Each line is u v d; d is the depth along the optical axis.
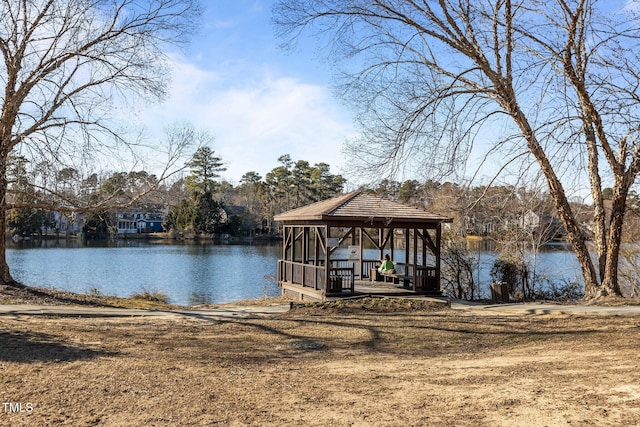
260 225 83.31
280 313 13.65
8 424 4.97
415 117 12.08
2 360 7.49
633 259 21.09
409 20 12.34
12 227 63.88
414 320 12.56
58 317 12.02
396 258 33.75
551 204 17.92
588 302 15.48
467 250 20.64
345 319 12.63
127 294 25.73
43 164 15.02
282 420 5.20
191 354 8.65
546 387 6.31
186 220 78.12
